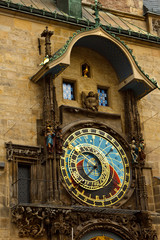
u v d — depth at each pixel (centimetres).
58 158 3312
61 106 3509
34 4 3769
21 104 3409
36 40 3597
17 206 3100
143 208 3472
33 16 3631
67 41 3434
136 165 3566
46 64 3338
